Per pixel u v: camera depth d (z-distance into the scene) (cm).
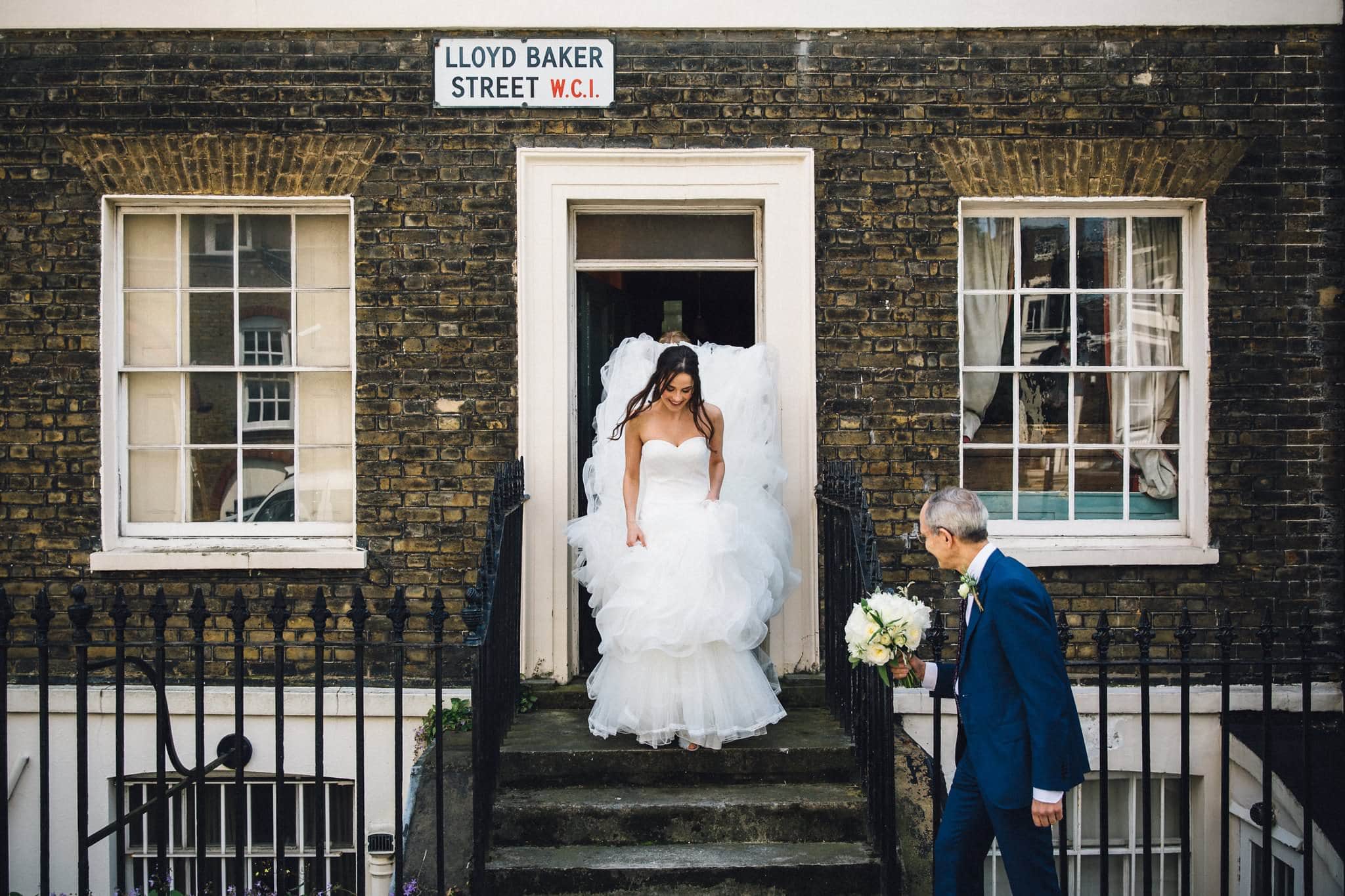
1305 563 580
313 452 594
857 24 572
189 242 592
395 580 573
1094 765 578
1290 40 579
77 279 571
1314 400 581
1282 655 577
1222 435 581
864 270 577
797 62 575
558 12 570
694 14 571
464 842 451
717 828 460
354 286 573
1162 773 577
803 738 498
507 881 433
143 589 568
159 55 569
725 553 473
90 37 567
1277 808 545
